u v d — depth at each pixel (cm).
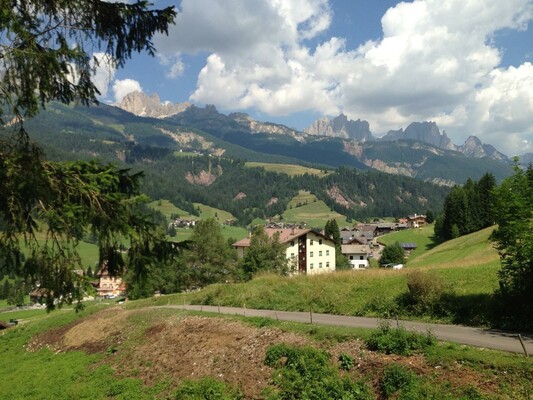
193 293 4453
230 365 1948
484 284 2355
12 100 741
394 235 14350
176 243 909
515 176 1795
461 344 1539
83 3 853
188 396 1759
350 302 2703
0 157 725
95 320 3581
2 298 10150
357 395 1424
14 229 730
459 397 1233
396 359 1530
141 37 954
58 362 2792
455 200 10438
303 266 8662
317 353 1703
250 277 5516
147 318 3177
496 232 1820
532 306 1736
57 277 753
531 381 1196
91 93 927
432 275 2336
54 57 750
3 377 2800
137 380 2111
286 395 1545
